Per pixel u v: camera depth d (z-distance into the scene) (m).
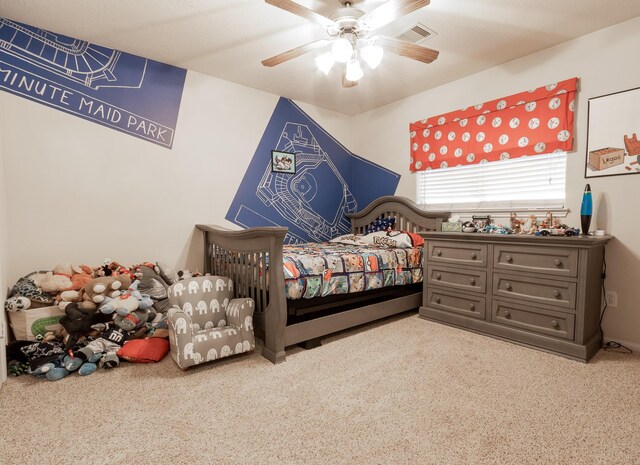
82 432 1.50
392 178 4.11
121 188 2.87
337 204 4.45
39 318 2.22
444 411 1.65
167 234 3.13
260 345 2.55
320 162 4.25
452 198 3.55
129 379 1.99
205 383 1.94
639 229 2.36
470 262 2.79
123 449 1.39
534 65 2.85
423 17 2.33
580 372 2.05
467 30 2.50
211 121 3.35
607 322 2.51
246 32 2.54
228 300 2.49
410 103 3.86
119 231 2.87
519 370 2.08
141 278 2.63
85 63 2.68
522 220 2.95
